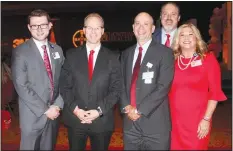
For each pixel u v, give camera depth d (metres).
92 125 2.86
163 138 2.80
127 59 2.92
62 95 2.86
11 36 16.55
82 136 2.90
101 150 2.92
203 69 2.82
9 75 5.89
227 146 4.45
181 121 2.89
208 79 2.82
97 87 2.82
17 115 5.94
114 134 4.93
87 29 2.82
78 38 16.44
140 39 2.83
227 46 12.34
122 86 2.86
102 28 2.85
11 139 4.65
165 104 2.83
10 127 5.22
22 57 2.81
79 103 2.84
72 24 16.91
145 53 2.82
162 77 2.73
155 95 2.71
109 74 2.84
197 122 2.84
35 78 2.84
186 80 2.85
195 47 2.88
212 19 12.93
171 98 2.94
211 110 2.81
